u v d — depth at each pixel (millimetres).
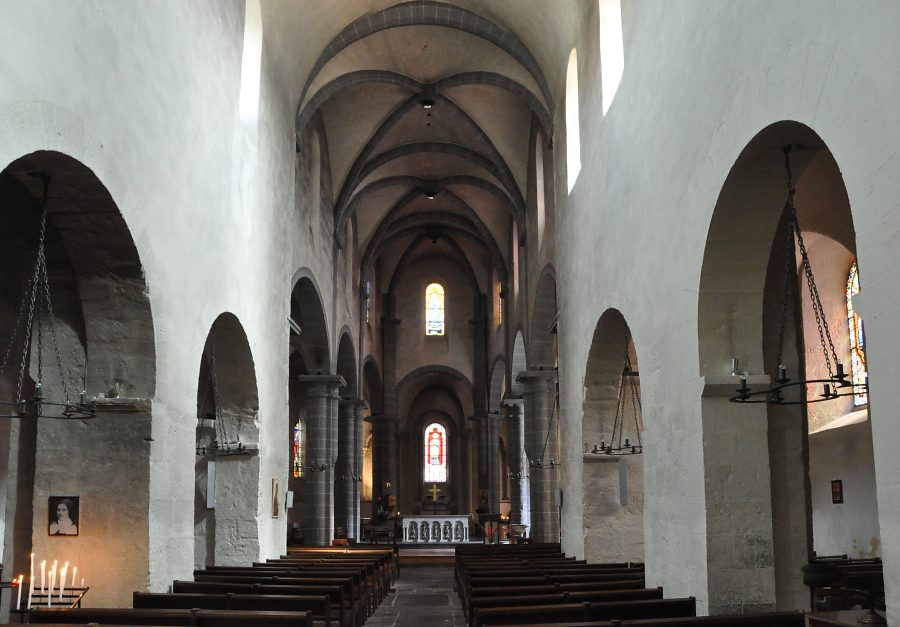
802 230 14914
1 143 6023
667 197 9195
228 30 12109
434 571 24219
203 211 10820
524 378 22797
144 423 8984
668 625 6336
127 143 8250
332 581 10289
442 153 26516
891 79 4785
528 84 19125
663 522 9305
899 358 4734
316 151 21812
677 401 8820
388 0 17078
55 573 8805
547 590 9000
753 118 6777
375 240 30891
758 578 7953
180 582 9391
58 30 6828
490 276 35312
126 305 8898
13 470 10148
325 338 23359
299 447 34500
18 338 10102
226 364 13359
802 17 5914
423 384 40906
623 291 11219
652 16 9898
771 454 8562
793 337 8797
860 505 15703
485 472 35156
